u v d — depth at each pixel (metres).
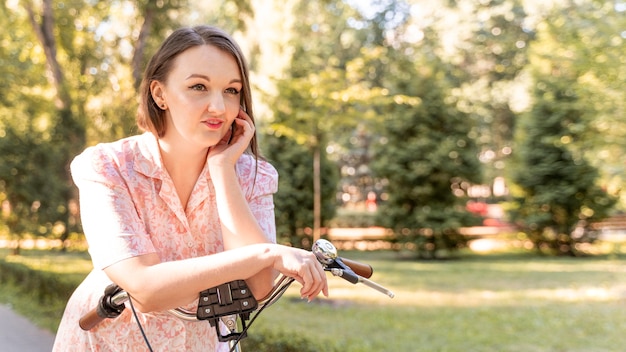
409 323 10.18
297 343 6.40
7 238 17.47
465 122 20.73
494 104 31.09
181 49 1.49
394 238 21.09
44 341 7.96
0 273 13.03
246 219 1.55
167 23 16.61
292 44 15.88
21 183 16.44
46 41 16.19
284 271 1.38
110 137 13.62
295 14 23.92
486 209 29.70
